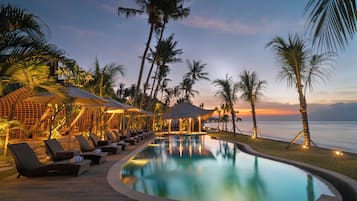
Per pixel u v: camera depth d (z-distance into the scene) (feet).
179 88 128.47
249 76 61.67
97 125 53.78
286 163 26.55
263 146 42.24
